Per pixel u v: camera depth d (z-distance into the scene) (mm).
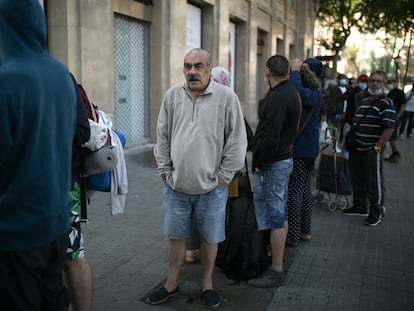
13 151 1625
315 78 4215
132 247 4223
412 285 3625
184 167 2943
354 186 5562
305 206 4531
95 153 2492
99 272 3674
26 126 1624
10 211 1665
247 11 16078
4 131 1575
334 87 13156
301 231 4594
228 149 3027
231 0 14398
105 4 8055
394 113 4938
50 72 1750
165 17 10227
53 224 1774
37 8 1740
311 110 4180
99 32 7941
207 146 2947
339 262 4062
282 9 21156
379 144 4996
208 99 2947
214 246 3180
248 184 3768
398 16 27031
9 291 1744
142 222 4953
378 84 4996
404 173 8789
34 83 1640
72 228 2398
